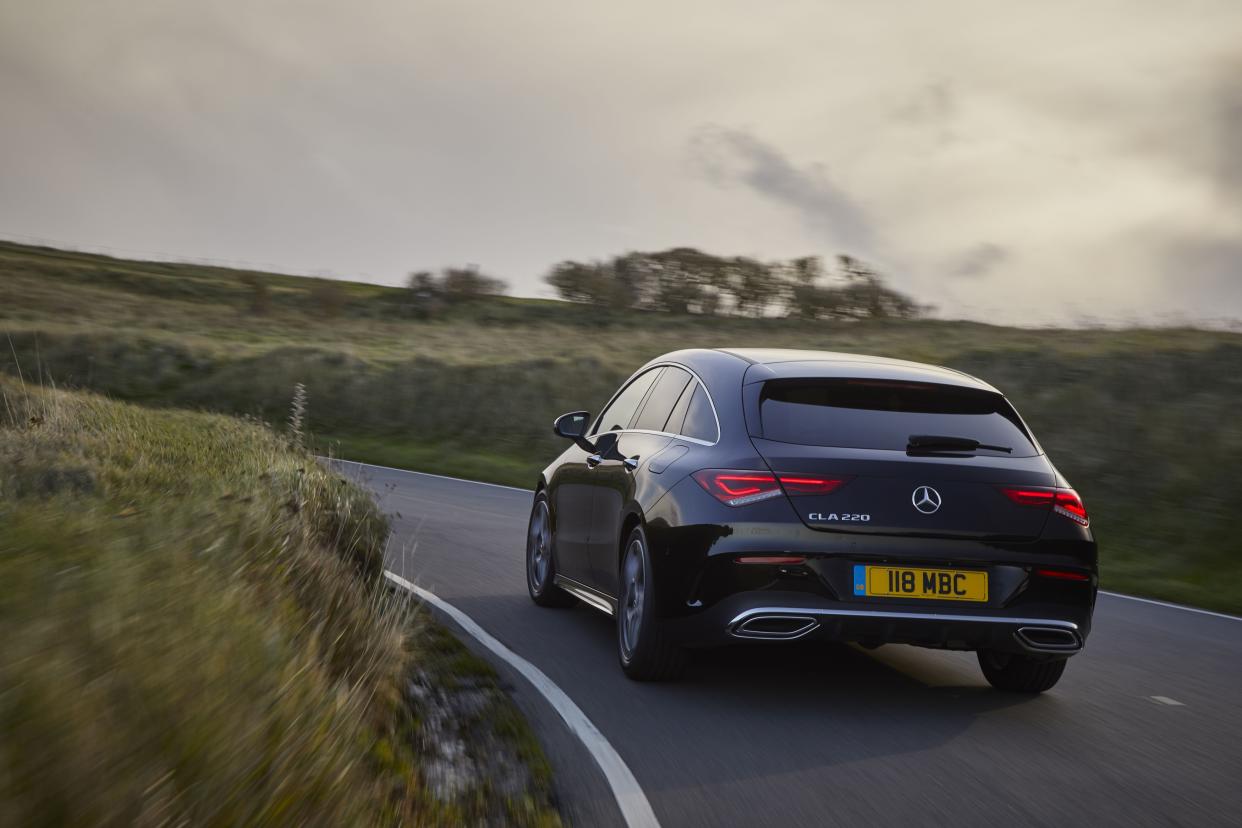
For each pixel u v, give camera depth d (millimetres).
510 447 22844
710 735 4406
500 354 40312
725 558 4664
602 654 5816
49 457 6418
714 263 68188
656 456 5469
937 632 4668
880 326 52156
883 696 5164
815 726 4598
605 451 6293
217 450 8320
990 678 5512
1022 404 19547
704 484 4852
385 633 4637
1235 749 4590
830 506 4648
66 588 3086
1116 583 10430
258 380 30328
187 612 3205
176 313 62219
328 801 2668
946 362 26141
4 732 2193
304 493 6516
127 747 2342
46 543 3740
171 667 2740
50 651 2564
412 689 4695
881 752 4270
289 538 5121
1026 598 4727
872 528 4637
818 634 4656
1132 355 23109
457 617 6590
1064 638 4816
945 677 5656
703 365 5680
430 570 8336
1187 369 20719
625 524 5598
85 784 2164
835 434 4875
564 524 6766
